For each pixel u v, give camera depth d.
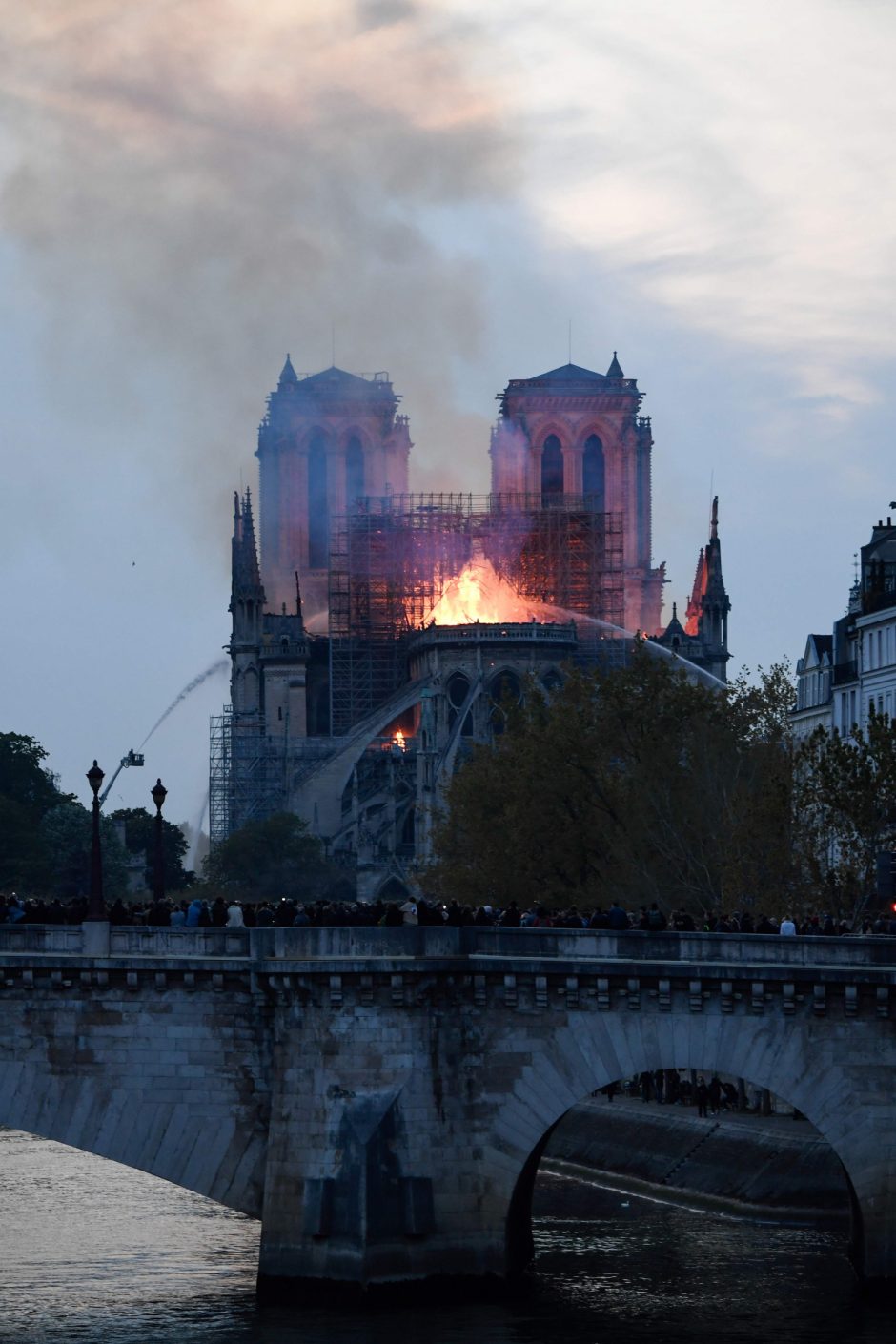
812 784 151.62
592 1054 100.75
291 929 100.81
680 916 110.38
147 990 101.56
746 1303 103.00
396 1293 98.94
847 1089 99.69
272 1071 101.06
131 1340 96.38
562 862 185.62
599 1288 106.25
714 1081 154.12
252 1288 108.94
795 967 99.56
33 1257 119.94
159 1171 101.44
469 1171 100.75
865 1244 100.25
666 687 191.00
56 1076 101.88
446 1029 101.06
